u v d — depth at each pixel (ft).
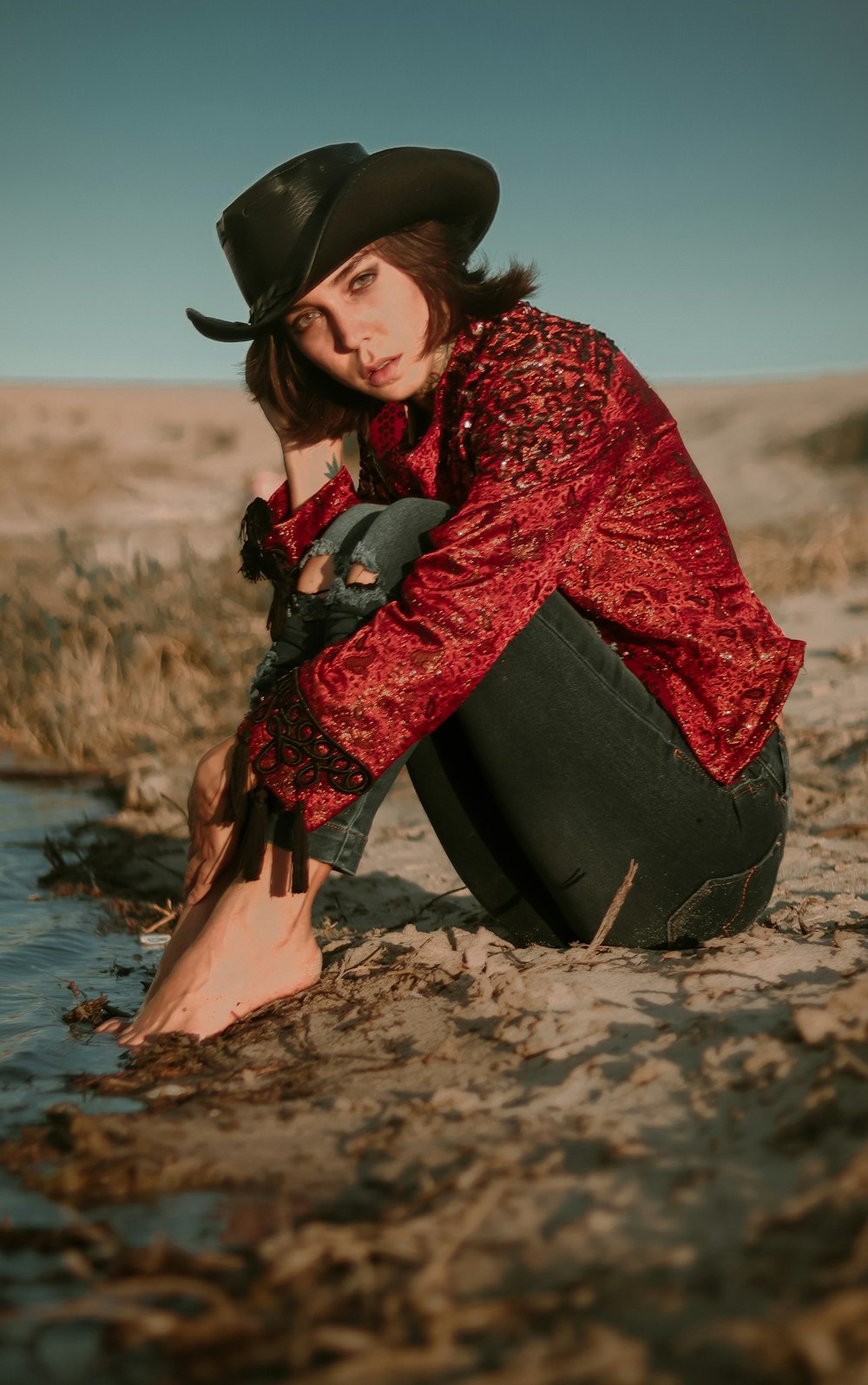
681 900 7.61
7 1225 5.13
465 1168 5.30
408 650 6.78
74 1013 8.17
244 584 25.91
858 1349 3.70
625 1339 3.88
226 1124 6.09
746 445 73.77
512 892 8.10
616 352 7.47
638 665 7.52
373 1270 4.54
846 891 9.45
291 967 7.59
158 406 102.37
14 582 28.07
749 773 7.66
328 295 7.45
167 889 11.96
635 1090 5.84
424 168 7.27
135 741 18.19
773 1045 5.89
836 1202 4.50
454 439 7.48
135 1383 4.05
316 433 8.54
